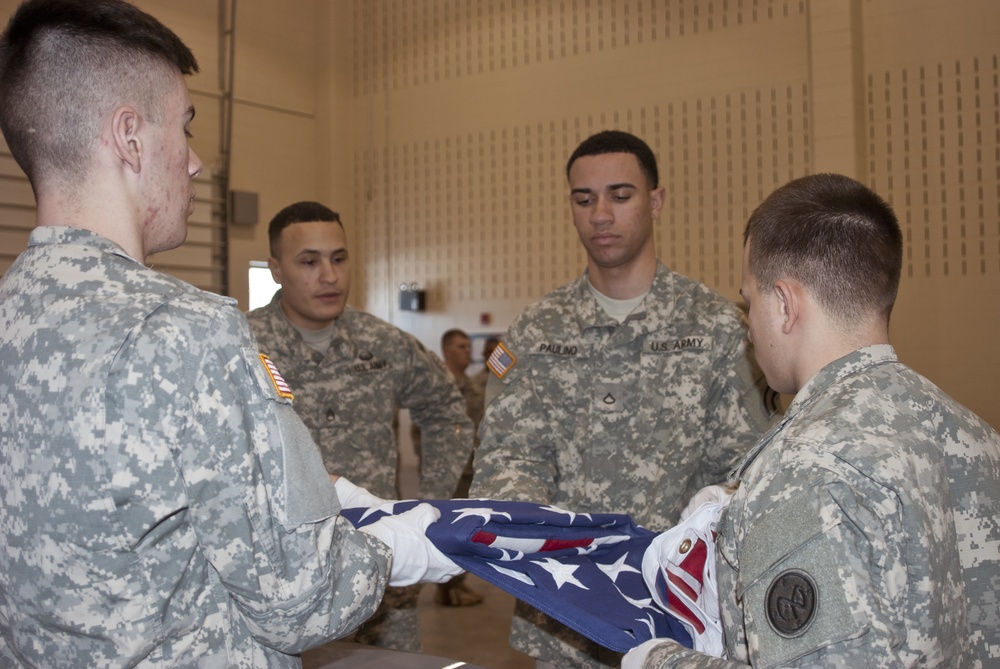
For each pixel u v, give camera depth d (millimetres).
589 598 1468
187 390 951
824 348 1085
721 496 1575
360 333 3025
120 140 1041
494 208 6816
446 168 7012
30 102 1026
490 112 6809
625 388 2043
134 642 932
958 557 976
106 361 930
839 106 5500
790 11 5684
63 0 1028
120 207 1054
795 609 891
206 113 6477
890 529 915
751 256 1157
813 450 950
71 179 1040
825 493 916
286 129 7090
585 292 2168
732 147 5867
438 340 7070
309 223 2809
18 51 1029
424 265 7129
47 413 938
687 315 2059
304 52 7258
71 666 951
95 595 928
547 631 1955
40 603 945
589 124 6398
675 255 6051
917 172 5473
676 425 1970
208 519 958
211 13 6523
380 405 2975
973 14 5320
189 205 1150
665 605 1431
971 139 5336
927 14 5434
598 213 2033
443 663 1424
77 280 993
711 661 1019
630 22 6238
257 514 983
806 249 1086
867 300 1077
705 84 5961
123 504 925
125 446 921
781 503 937
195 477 949
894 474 927
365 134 7352
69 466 922
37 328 972
